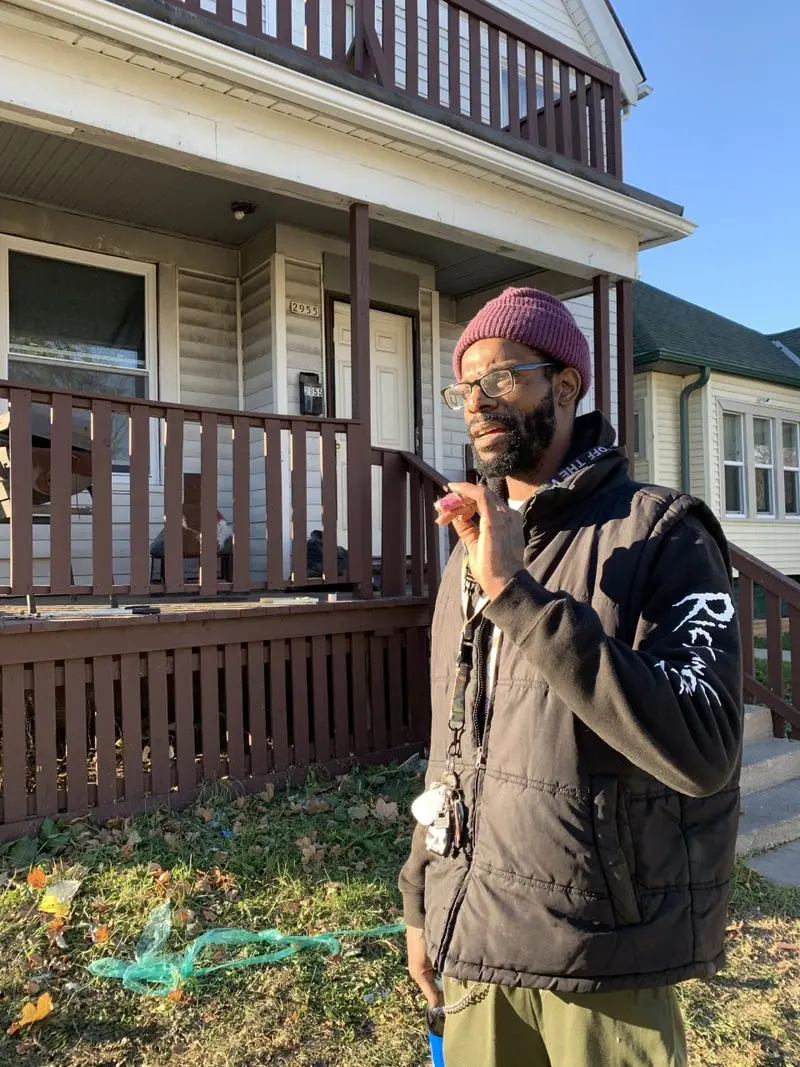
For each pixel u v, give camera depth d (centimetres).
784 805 443
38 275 605
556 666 101
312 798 407
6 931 283
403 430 750
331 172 488
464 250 716
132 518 405
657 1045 113
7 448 402
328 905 308
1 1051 229
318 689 454
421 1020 250
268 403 659
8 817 354
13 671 358
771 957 306
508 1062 126
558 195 589
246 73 427
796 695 513
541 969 111
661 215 642
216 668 416
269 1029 243
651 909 111
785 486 1470
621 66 970
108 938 280
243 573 441
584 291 734
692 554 115
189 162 447
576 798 113
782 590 518
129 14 384
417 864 157
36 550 579
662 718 98
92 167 544
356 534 484
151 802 387
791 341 1683
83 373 625
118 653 384
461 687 135
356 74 535
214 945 279
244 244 688
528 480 146
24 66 386
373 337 733
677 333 1373
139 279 650
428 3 547
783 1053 248
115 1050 232
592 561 122
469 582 139
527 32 592
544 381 139
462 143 515
